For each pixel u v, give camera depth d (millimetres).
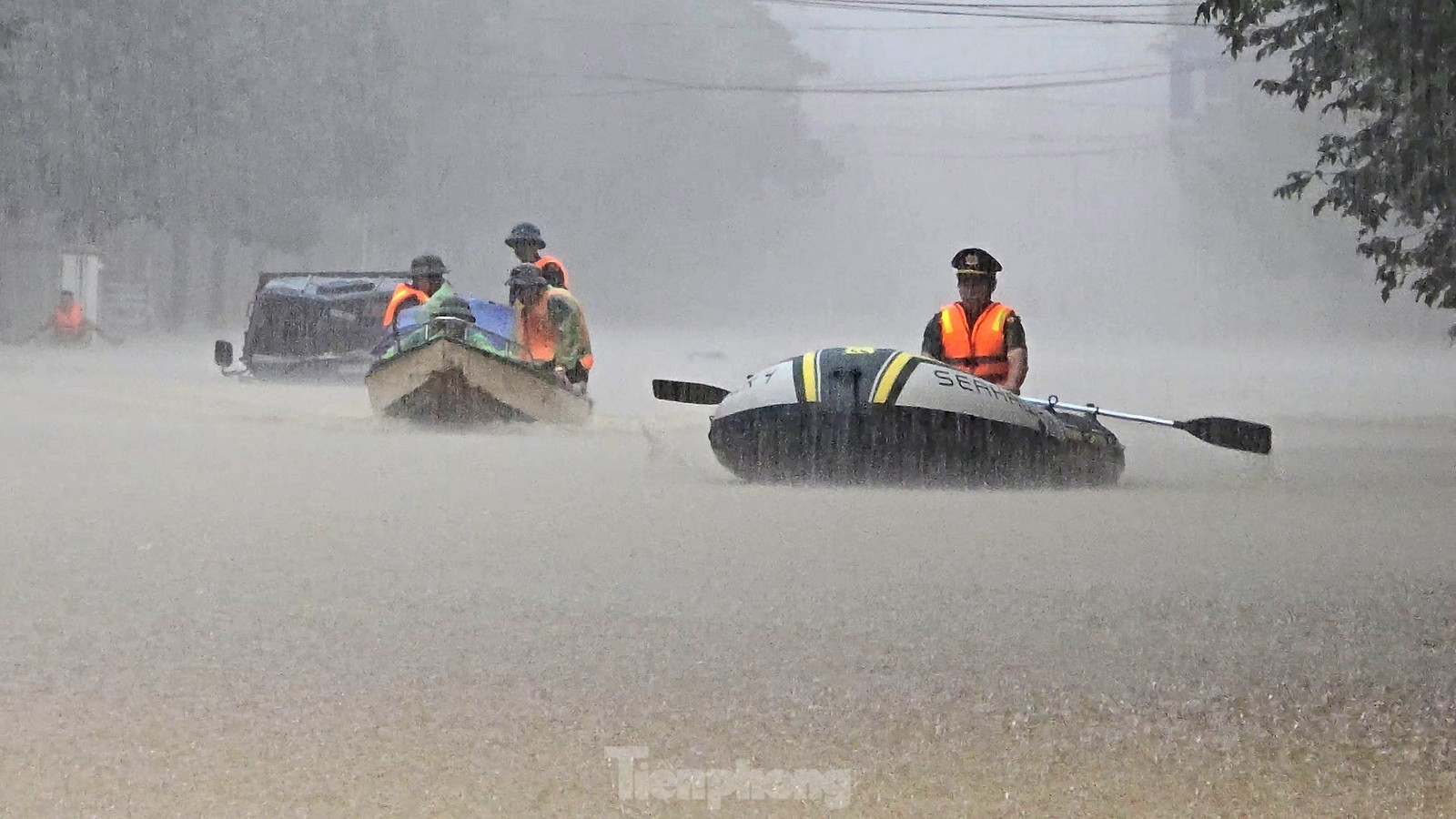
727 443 40562
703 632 22781
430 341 54375
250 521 33438
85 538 30906
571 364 58250
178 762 16594
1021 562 28984
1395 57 43719
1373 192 59844
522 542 30797
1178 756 17078
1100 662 21203
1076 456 40688
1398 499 39188
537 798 15523
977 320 41781
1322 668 20891
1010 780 16234
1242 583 27000
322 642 22016
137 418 58875
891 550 30281
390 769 16391
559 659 21156
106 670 20375
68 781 15984
